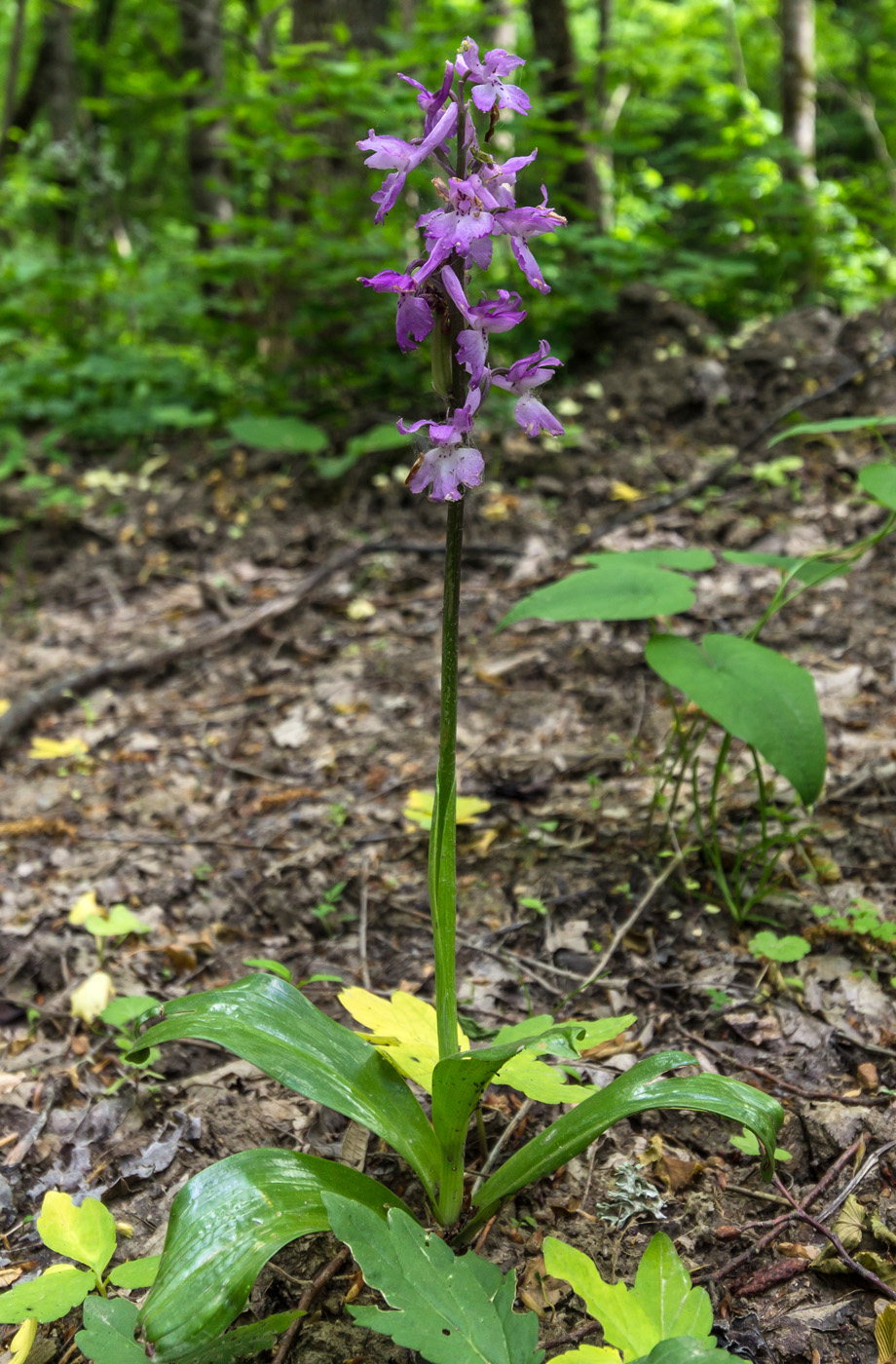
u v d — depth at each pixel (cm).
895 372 523
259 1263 136
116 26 1319
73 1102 215
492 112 146
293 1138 203
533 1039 149
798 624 382
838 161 801
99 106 677
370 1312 128
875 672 346
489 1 802
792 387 551
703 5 887
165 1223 186
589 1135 157
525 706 362
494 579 456
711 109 741
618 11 1151
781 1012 225
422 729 359
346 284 617
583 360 634
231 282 639
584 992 238
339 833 307
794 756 216
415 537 496
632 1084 162
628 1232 178
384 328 618
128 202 1333
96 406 682
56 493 563
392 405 614
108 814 330
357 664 407
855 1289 165
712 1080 156
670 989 236
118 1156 201
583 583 249
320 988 248
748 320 673
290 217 658
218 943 267
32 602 497
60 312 707
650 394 566
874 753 304
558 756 329
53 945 263
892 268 747
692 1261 172
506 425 561
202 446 623
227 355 713
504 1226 180
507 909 269
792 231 716
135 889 287
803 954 227
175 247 991
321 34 659
